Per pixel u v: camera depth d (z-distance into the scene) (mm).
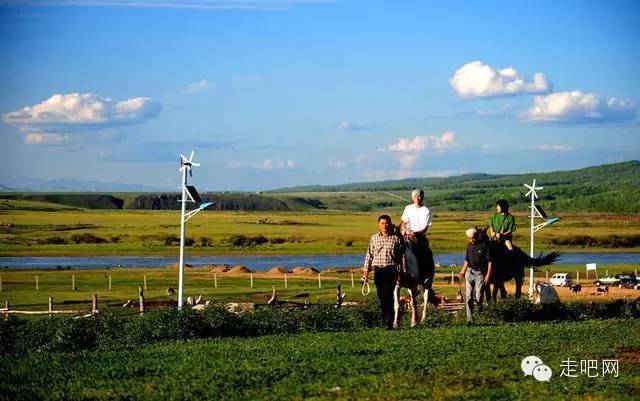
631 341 18406
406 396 13180
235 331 21453
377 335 19547
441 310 26516
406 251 21844
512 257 24688
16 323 21672
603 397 13250
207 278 82188
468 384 13961
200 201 42219
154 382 14250
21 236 157000
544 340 18500
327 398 13039
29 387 14023
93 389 13836
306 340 18875
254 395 13320
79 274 85625
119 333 20688
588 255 136375
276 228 193500
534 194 42000
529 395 13344
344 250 143625
